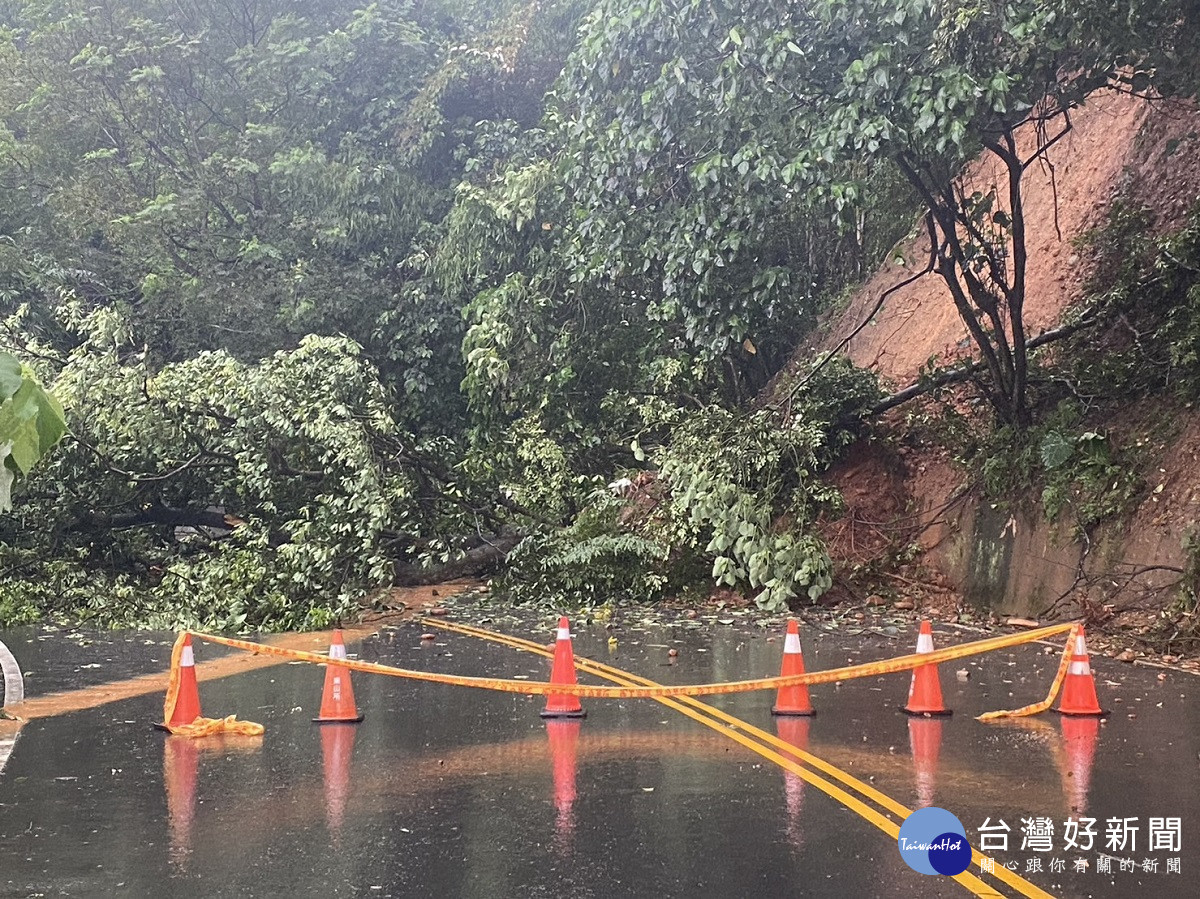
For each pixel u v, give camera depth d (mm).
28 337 19500
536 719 8281
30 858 5180
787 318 21062
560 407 19281
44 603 15539
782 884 4766
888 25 12086
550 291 19359
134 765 6961
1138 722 7926
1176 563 11719
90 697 9391
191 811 5941
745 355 20641
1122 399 14148
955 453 15805
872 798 6043
